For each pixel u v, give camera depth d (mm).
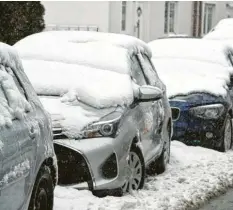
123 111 7879
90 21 23000
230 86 12773
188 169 10219
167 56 13641
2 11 17781
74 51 9086
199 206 8156
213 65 13242
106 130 7516
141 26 26297
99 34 9586
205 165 10562
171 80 12312
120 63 8836
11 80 5844
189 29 30609
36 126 5906
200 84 11953
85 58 8938
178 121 11641
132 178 8031
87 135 7461
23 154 5422
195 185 9023
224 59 13477
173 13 29188
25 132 5551
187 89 11828
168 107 10195
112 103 7871
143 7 26344
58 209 6934
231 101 12336
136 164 8156
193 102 11633
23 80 6281
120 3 23969
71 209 6996
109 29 23375
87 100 7891
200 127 11602
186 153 11273
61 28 23000
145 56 10039
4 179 4934
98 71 8664
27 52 9180
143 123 8500
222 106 11680
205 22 32281
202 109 11578
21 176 5332
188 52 13672
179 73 12984
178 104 11625
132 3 25141
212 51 13625
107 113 7734
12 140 5188
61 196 7227
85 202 7180
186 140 11711
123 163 7625
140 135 8312
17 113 5535
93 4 22906
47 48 9211
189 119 11609
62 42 9344
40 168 6043
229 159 11133
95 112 7730
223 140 11797
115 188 7508
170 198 8141
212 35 18516
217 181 9398
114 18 23719
